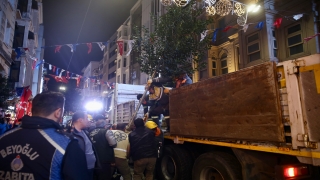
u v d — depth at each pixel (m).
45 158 1.59
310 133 2.52
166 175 5.31
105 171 4.10
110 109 11.51
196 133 4.18
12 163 1.60
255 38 14.39
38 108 1.81
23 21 21.11
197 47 8.23
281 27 13.48
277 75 2.91
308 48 12.05
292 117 2.69
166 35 7.98
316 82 2.54
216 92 3.78
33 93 33.16
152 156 4.76
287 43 13.15
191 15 8.23
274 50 13.56
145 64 8.35
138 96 7.65
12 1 18.16
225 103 3.58
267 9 13.60
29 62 25.38
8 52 17.25
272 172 3.22
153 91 6.39
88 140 3.13
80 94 37.25
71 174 1.59
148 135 4.83
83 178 1.68
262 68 3.04
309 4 12.14
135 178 4.79
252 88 3.15
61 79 17.25
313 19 11.91
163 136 5.06
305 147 2.54
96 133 4.26
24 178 1.57
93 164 3.05
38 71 37.25
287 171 2.91
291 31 13.02
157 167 5.60
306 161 2.56
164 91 6.09
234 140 3.43
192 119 4.32
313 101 2.54
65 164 1.61
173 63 7.82
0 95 11.82
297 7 12.74
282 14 13.46
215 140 3.79
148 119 6.51
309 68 2.60
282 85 2.85
